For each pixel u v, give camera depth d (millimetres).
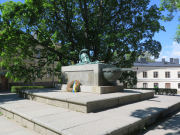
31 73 16562
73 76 9891
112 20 19203
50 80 32906
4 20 13750
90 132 3430
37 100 7902
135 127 4320
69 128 3676
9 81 26125
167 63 43594
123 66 19281
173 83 40719
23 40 14797
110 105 6340
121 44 15156
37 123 4309
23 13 13398
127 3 17766
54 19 17125
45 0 14836
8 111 6090
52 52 17578
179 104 8000
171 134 4250
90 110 5418
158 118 5645
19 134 4191
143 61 44500
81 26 18625
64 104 6141
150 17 16953
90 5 19297
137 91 9523
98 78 8484
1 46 14203
